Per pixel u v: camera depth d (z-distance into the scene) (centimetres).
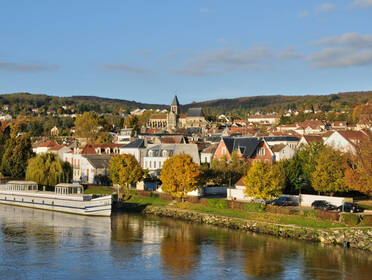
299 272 6619
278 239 8600
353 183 9556
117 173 13050
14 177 17188
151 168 15500
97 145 17312
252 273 6550
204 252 7662
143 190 13112
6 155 17288
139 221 10438
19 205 13212
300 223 8956
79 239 8538
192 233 9119
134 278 6306
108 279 6250
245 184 10256
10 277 6288
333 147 12375
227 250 7800
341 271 6656
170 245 8125
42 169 14162
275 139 17300
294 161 11438
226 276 6431
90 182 15625
